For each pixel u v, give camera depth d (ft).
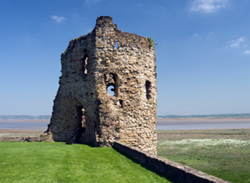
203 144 119.55
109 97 57.36
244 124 333.83
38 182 28.81
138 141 59.57
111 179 30.66
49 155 40.83
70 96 64.54
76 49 64.69
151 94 65.31
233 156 86.74
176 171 28.58
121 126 57.21
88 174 32.63
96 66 58.54
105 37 59.62
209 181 22.63
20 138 65.82
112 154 44.57
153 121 65.46
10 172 31.73
